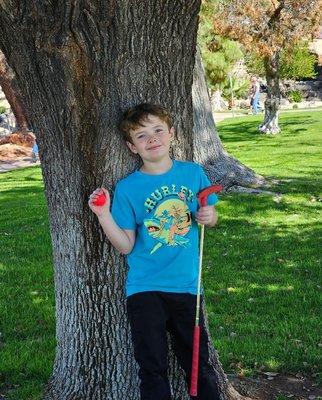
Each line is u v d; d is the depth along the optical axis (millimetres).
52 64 3070
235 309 5664
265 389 4133
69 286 3521
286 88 41938
